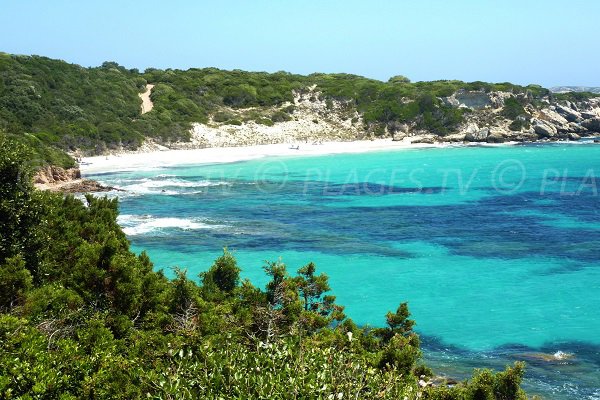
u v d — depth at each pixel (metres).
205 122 113.50
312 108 130.62
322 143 113.12
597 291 33.88
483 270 38.00
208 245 43.72
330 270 38.06
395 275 37.06
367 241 45.34
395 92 132.25
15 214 19.39
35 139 68.25
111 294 17.25
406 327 19.53
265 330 15.81
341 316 21.11
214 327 16.03
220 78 136.38
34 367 11.07
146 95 122.88
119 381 12.09
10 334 12.20
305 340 15.65
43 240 19.91
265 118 121.56
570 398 21.61
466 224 51.03
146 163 87.75
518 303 32.12
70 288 16.97
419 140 117.38
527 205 59.19
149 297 17.45
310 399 9.07
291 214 55.16
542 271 37.75
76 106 99.75
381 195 65.38
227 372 10.14
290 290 19.44
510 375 16.30
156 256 40.62
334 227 49.91
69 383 11.39
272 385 9.18
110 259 17.84
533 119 125.69
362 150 106.19
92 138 92.81
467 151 105.00
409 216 54.38
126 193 64.44
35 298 15.40
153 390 11.02
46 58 112.56
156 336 14.49
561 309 31.14
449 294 33.56
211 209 57.19
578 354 25.72
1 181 19.98
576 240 45.34
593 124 130.00
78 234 22.06
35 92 94.62
